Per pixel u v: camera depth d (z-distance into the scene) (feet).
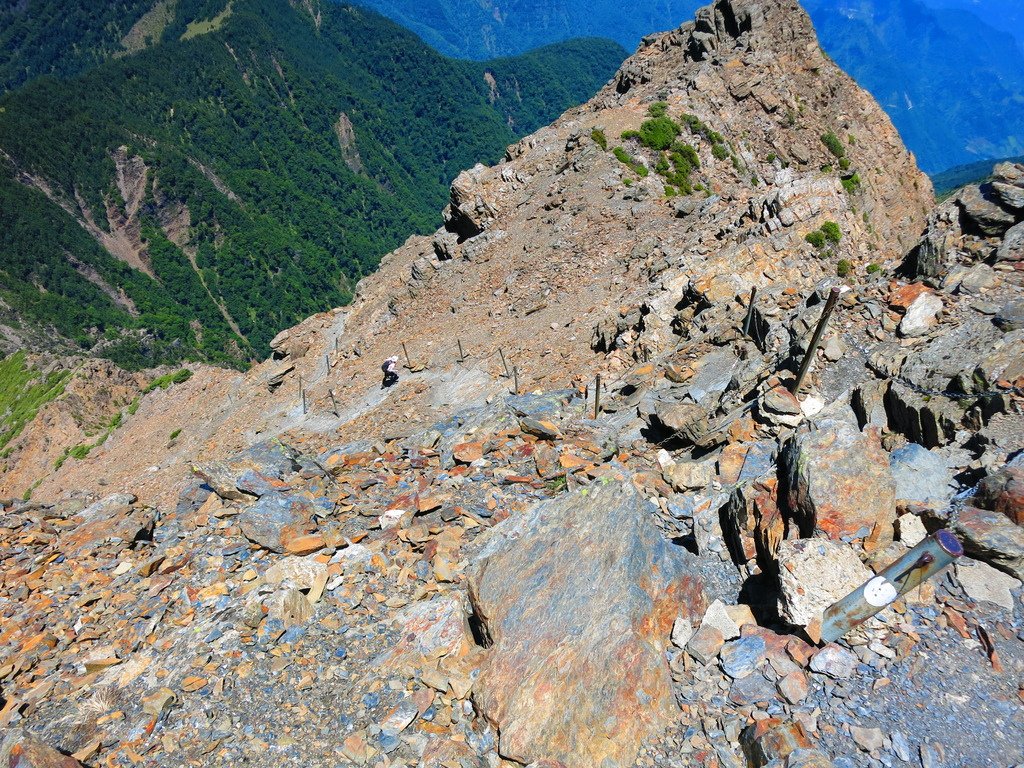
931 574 24.03
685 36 245.45
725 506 39.34
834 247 93.97
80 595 42.47
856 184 197.88
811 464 32.71
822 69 227.81
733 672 27.32
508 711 26.96
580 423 66.39
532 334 122.72
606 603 28.96
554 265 150.20
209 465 53.36
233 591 39.60
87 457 318.65
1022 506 29.09
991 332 43.73
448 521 45.32
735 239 102.53
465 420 74.59
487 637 31.53
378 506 49.42
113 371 412.98
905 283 56.03
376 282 230.89
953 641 26.43
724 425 51.55
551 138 210.79
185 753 28.48
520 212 182.39
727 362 65.77
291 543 43.37
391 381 140.67
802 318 58.85
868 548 30.78
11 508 56.75
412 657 31.96
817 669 26.30
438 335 150.71
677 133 196.95
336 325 224.33
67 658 36.52
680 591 31.12
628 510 32.58
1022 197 51.57
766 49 225.56
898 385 43.60
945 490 33.88
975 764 22.34
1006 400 36.55
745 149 207.10
